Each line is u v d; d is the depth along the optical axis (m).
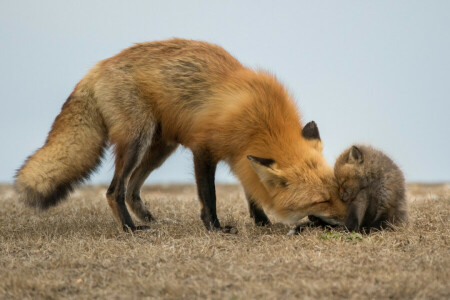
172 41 13.44
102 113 13.04
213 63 12.84
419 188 24.33
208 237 10.89
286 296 7.20
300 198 10.84
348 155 11.46
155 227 12.87
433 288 7.34
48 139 13.03
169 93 12.77
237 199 17.00
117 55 13.38
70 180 12.95
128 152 12.77
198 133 12.27
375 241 10.18
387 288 7.40
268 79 12.38
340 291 7.30
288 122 11.79
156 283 7.80
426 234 10.62
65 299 7.46
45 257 9.80
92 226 13.10
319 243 10.12
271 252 9.70
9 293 7.75
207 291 7.46
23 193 12.48
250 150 11.62
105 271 8.61
